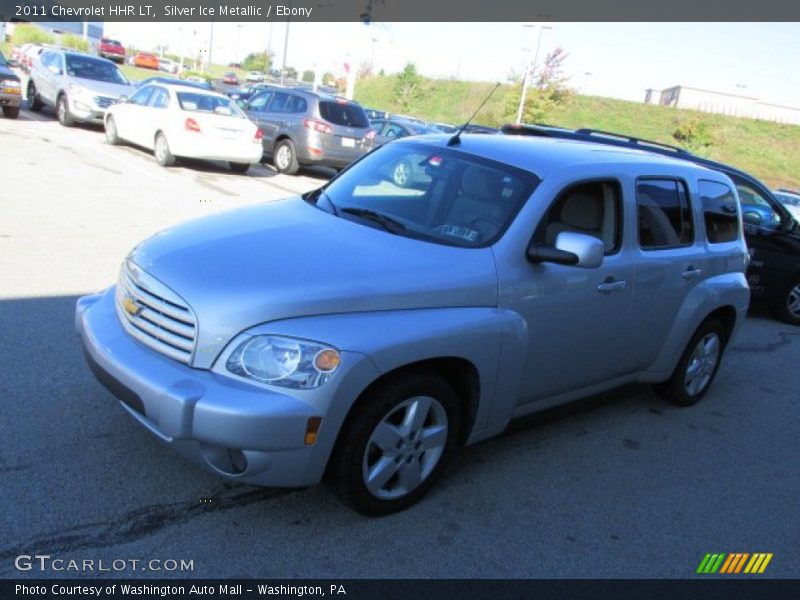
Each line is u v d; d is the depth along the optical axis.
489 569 3.34
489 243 3.89
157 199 10.91
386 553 3.34
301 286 3.24
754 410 6.00
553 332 4.12
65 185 10.78
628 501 4.15
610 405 5.63
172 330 3.25
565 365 4.34
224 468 3.16
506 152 4.43
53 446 3.77
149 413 3.11
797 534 4.06
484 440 4.28
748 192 8.85
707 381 5.89
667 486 4.40
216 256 3.48
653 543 3.76
